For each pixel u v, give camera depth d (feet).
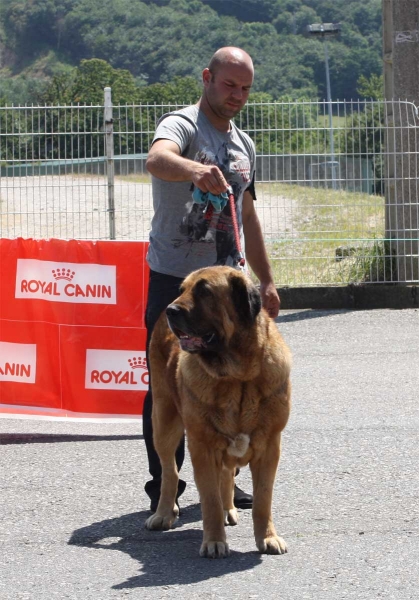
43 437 31.32
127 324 31.63
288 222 52.95
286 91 252.83
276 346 19.75
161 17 319.47
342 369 39.37
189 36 306.76
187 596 17.48
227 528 22.13
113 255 31.68
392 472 25.59
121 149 51.19
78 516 23.16
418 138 52.70
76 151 50.83
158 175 20.56
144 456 28.58
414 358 41.01
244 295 19.30
